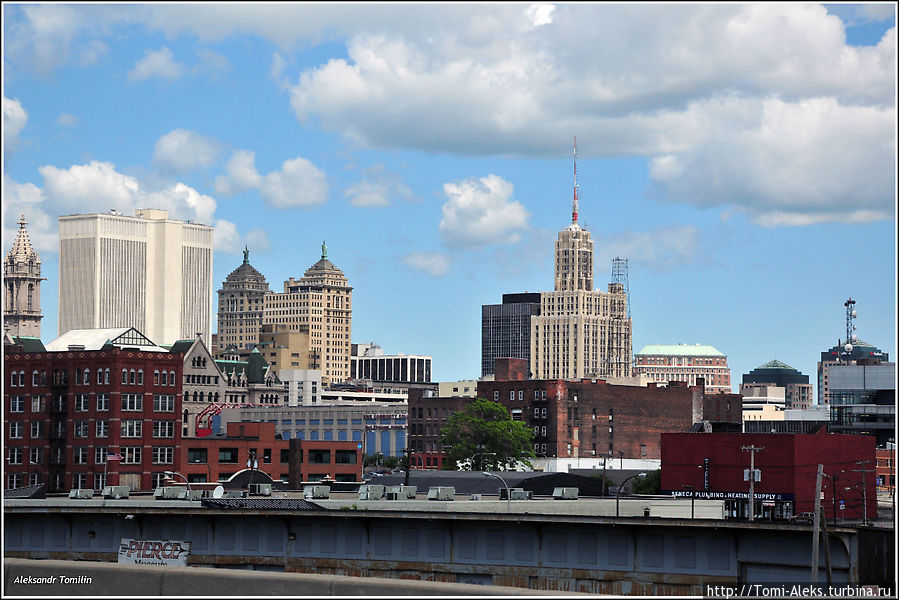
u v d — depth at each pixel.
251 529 118.19
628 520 105.12
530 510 134.62
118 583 29.55
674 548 103.50
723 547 102.00
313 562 115.62
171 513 119.88
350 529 114.50
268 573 28.66
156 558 119.12
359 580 27.81
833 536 98.38
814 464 192.25
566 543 107.56
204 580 28.89
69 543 124.88
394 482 196.00
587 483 191.00
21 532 127.06
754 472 158.38
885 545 96.62
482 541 110.56
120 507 121.56
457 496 159.00
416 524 113.06
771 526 100.38
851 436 196.12
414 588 27.33
